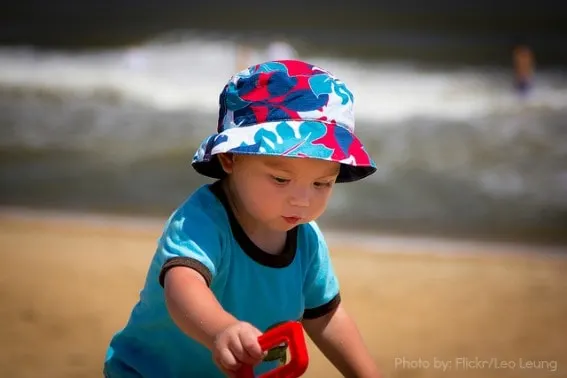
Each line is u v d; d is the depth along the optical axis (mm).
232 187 2781
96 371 5207
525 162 14648
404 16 47031
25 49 34812
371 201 11930
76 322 6102
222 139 2609
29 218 10172
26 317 6168
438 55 34688
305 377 5145
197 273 2551
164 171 13555
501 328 6395
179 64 30156
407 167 14164
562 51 35531
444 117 19047
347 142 2615
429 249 9383
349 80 26609
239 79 2707
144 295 2803
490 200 12141
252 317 2795
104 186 12375
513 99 22641
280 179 2594
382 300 7078
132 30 42188
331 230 10305
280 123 2602
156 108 20156
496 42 39375
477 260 8812
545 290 7590
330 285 3041
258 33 41938
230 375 2264
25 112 18891
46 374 5129
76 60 30906
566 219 11102
